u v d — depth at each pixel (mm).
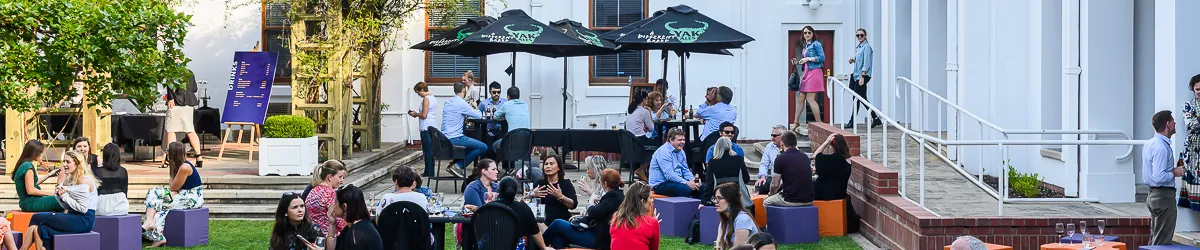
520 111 19562
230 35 23875
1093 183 14094
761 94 23969
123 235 13094
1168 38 12328
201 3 23797
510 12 19797
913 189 14977
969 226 12539
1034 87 16359
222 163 19125
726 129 15938
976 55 17125
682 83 20031
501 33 18922
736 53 23922
